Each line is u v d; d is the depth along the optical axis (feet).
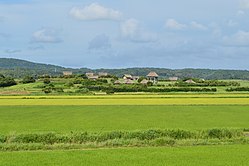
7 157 100.68
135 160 98.48
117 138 122.62
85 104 301.43
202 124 185.78
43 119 211.41
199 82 561.02
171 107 275.39
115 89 435.53
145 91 431.43
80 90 444.14
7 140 120.16
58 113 243.60
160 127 173.99
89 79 604.90
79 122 196.34
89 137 121.70
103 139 122.21
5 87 513.04
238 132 130.72
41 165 93.04
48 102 319.88
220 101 312.91
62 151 109.19
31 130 164.55
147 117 218.79
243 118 211.20
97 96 368.48
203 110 254.88
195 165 94.17
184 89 435.12
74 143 118.83
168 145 119.14
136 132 125.29
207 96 355.77
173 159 99.66
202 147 115.44
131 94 394.93
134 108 271.49
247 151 109.09
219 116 221.25
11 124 188.55
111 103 305.94
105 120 205.26
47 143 118.93
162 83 563.07
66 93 417.69
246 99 329.52
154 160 98.63
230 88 452.76
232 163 95.86
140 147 116.26
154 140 120.98
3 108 275.80
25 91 446.60
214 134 128.88
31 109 268.82
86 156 102.32
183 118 212.43
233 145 118.62
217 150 110.63
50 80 593.42
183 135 126.93
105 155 103.71
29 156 102.01
